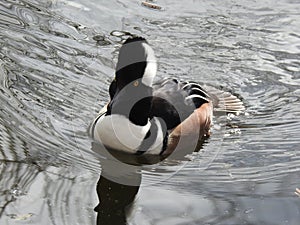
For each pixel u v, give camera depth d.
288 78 13.38
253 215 9.09
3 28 13.75
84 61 12.97
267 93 12.93
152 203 9.34
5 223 8.59
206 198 9.52
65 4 14.98
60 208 8.98
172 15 15.02
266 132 11.66
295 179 10.07
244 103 12.58
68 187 9.48
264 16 15.34
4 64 12.50
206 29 14.67
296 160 10.67
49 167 9.90
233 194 9.63
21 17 14.29
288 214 9.12
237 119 12.10
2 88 11.78
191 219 8.96
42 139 10.60
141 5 15.26
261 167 10.48
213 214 9.09
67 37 13.72
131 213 9.05
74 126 11.08
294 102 12.64
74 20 14.38
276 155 10.86
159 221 8.90
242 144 11.26
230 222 8.90
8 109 11.23
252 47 14.23
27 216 8.77
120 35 14.04
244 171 10.37
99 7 14.92
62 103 11.62
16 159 9.98
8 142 10.37
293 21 15.23
